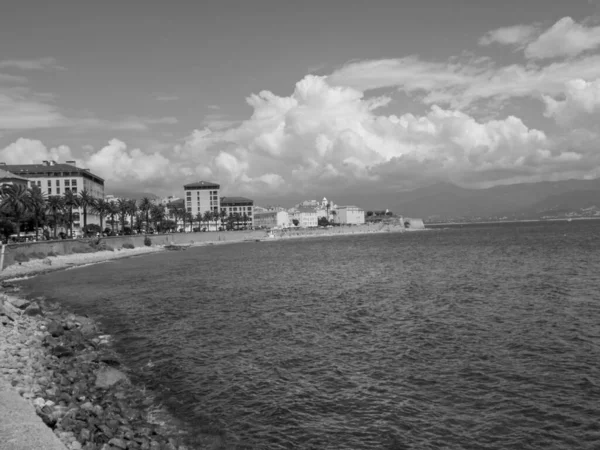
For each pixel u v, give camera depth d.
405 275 81.38
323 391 26.00
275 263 115.50
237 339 37.75
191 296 61.16
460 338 36.16
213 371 29.73
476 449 19.41
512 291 58.50
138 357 33.19
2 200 123.25
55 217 145.38
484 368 28.92
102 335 40.12
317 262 115.69
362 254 141.62
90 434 17.61
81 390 24.20
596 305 47.59
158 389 26.56
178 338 38.44
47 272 100.50
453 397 24.61
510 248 145.38
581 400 23.69
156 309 52.00
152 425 21.50
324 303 53.88
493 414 22.50
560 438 20.09
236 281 77.50
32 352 29.20
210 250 194.25
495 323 40.81
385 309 49.25
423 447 19.64
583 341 34.19
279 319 45.25
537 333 36.91
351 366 30.22
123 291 67.50
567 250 125.31
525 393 24.81
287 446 19.92
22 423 16.81
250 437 20.73
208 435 20.88
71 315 45.38
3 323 35.53
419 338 36.62
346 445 19.95
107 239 160.00
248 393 25.86
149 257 149.88
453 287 64.12
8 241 123.31
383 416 22.61
